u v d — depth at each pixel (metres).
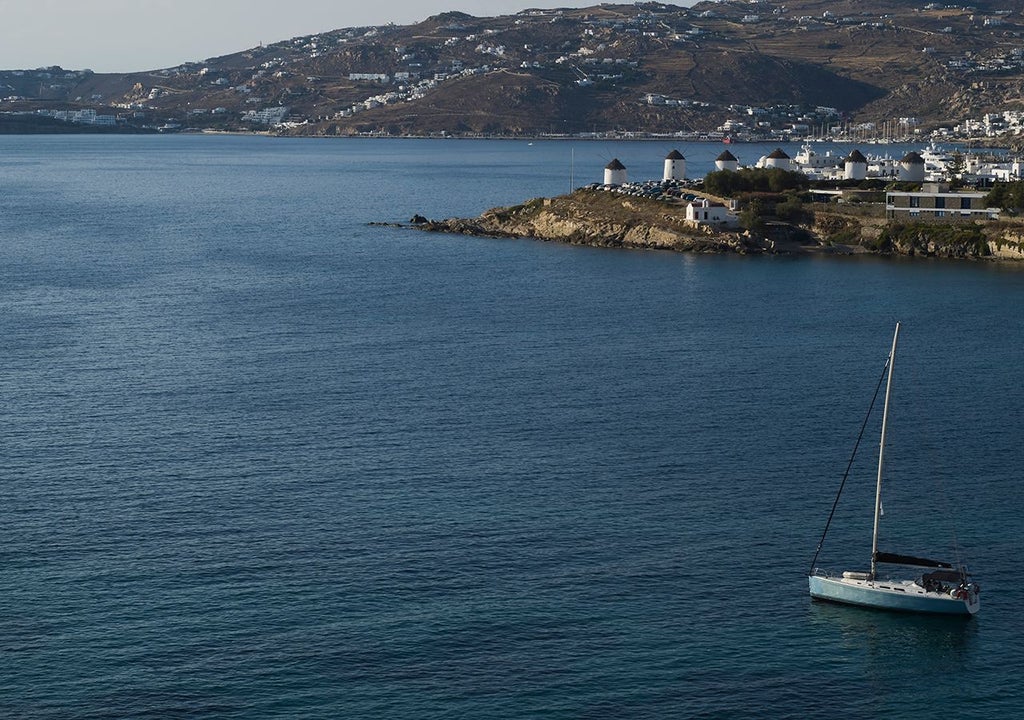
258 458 115.88
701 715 74.56
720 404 134.75
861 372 150.12
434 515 101.88
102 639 81.94
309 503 104.44
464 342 167.50
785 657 80.75
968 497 106.38
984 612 86.50
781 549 96.00
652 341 168.50
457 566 92.44
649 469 113.12
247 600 87.06
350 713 74.38
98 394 138.62
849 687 77.62
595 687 77.12
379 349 162.50
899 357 158.25
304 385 142.75
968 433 124.19
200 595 87.75
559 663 79.62
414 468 113.06
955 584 87.06
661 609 86.50
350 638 82.25
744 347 164.62
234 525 99.75
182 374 148.12
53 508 103.12
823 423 127.62
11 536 97.25
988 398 137.50
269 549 95.19
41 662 79.12
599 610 86.19
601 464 114.38
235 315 187.75
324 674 78.19
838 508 104.06
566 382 144.38
